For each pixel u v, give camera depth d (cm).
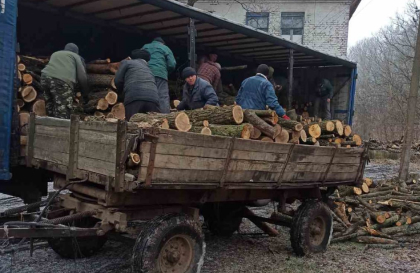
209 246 552
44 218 370
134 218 363
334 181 535
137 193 360
